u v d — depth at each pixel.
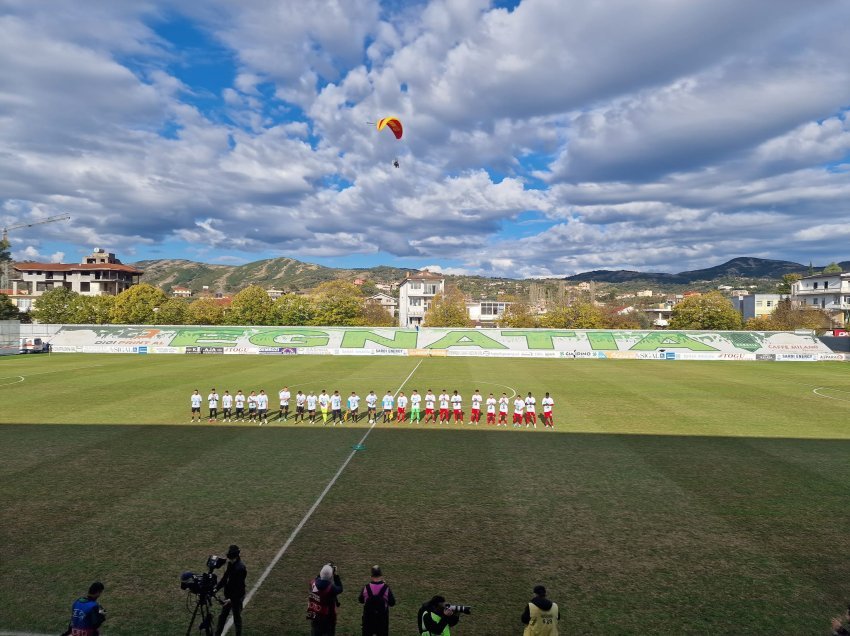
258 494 20.95
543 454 27.16
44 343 87.50
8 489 21.38
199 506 19.64
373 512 19.17
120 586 14.05
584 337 87.31
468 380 55.28
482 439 30.47
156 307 110.38
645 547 16.52
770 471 24.36
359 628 12.41
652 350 83.56
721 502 20.39
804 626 12.48
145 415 36.25
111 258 171.25
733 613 12.99
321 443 29.34
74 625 10.81
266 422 34.88
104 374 57.09
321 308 108.50
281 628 12.40
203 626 11.95
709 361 78.69
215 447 28.19
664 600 13.55
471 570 14.99
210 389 47.19
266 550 16.14
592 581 14.45
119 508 19.39
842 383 54.44
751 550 16.38
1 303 107.00
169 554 15.84
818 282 126.88
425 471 24.16
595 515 19.03
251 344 87.00
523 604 13.29
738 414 37.84
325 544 16.55
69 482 22.25
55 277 151.88
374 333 90.00
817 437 31.00
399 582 14.28
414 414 35.66
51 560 15.42
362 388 49.25
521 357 82.75
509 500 20.47
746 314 146.88
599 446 28.81
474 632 12.16
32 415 35.78
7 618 12.55
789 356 81.31
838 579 14.66
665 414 37.75
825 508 19.84
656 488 21.95
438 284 148.75
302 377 56.12
